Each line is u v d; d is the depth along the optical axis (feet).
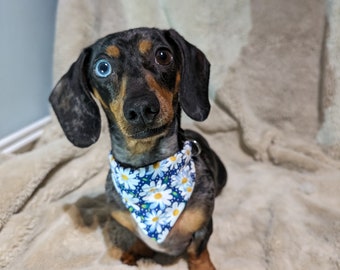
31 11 1.45
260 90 1.47
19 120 1.47
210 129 1.51
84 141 0.92
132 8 1.42
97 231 1.12
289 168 1.37
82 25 1.43
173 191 0.89
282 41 1.40
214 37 1.44
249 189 1.26
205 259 0.96
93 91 0.92
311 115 1.43
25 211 1.18
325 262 0.98
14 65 1.41
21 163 1.23
